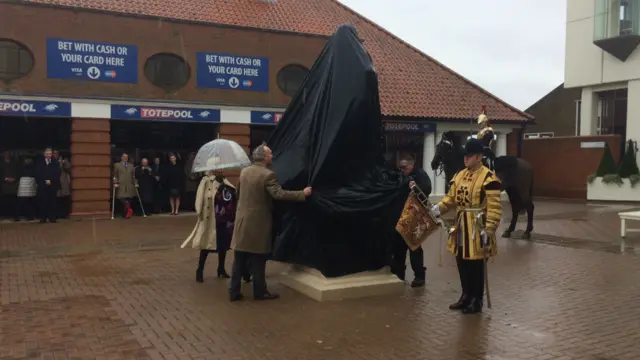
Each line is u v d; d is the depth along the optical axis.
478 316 6.18
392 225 7.23
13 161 16.02
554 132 36.72
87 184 16.02
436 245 11.50
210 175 8.05
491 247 6.21
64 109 15.67
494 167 12.33
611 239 12.30
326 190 6.84
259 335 5.50
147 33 16.81
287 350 5.07
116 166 16.16
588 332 5.60
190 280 8.07
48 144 16.83
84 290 7.42
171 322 5.94
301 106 7.96
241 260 6.86
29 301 6.82
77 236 12.57
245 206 6.73
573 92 35.69
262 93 18.56
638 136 23.97
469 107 23.42
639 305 6.66
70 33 15.79
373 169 7.28
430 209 6.76
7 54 15.22
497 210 6.07
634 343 5.26
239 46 18.14
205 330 5.66
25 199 15.48
